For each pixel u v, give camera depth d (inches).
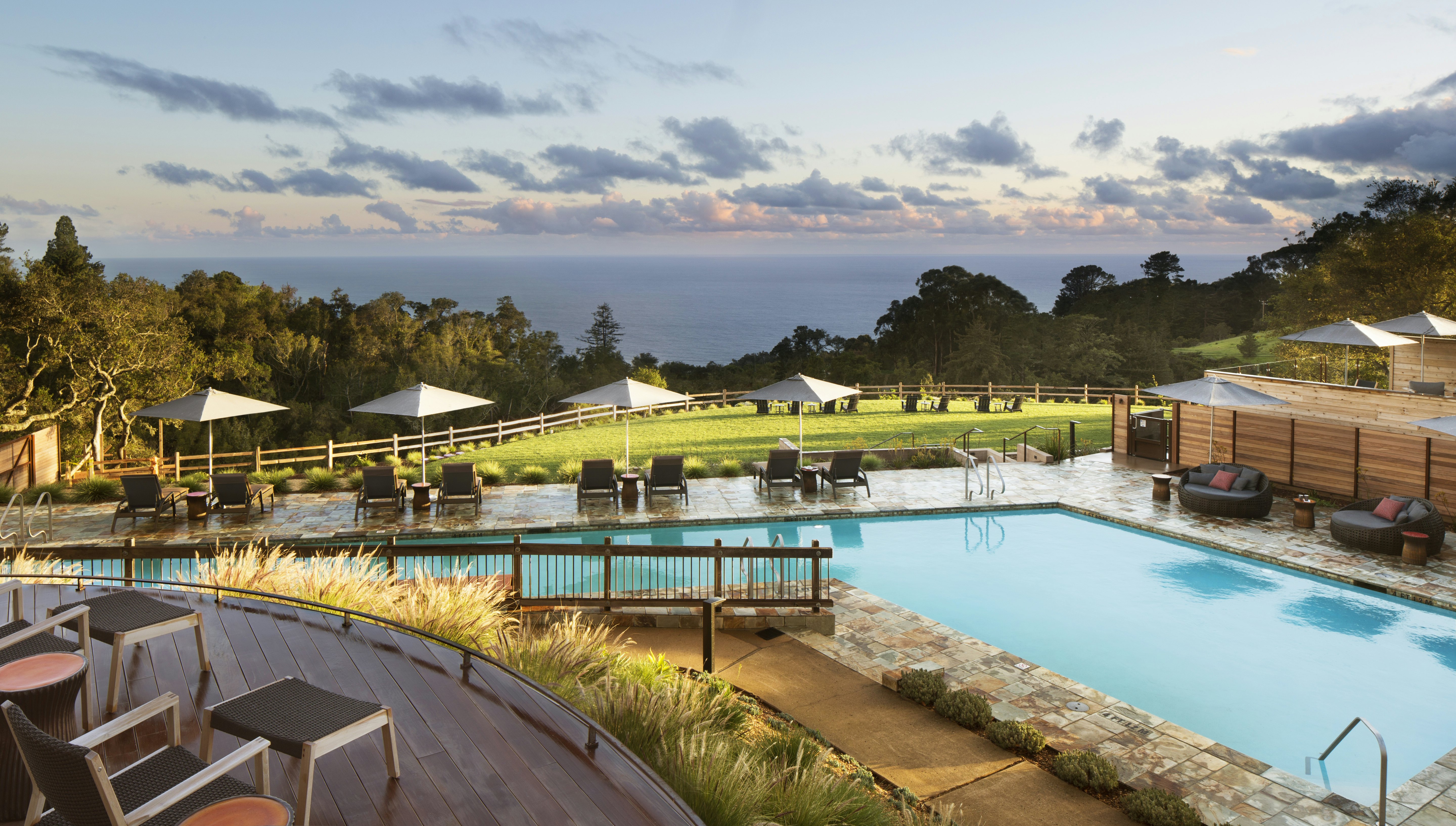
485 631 331.9
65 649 197.6
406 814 175.3
